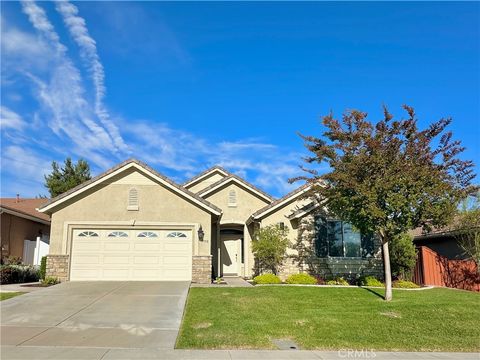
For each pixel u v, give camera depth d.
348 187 14.41
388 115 14.48
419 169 14.00
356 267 21.16
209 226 19.72
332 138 15.23
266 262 20.59
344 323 11.57
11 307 12.93
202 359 8.39
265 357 8.68
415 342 10.19
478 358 9.10
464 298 15.35
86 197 19.39
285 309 13.02
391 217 14.62
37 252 24.55
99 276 18.97
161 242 19.45
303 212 21.06
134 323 11.18
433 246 25.53
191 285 17.73
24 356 8.29
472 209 19.62
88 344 9.27
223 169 27.83
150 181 19.80
